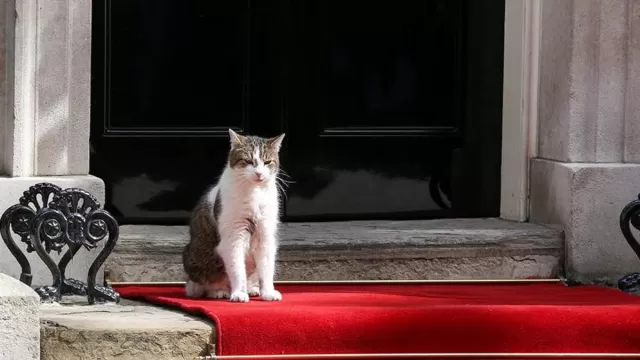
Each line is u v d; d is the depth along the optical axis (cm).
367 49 874
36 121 755
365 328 651
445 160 884
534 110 862
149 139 848
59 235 695
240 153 704
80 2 762
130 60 846
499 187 887
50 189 703
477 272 809
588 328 668
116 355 636
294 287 772
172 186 852
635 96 821
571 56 816
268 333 644
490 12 880
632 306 685
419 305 681
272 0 862
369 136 874
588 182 808
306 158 869
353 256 792
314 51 869
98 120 841
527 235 812
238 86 862
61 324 638
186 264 727
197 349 640
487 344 660
